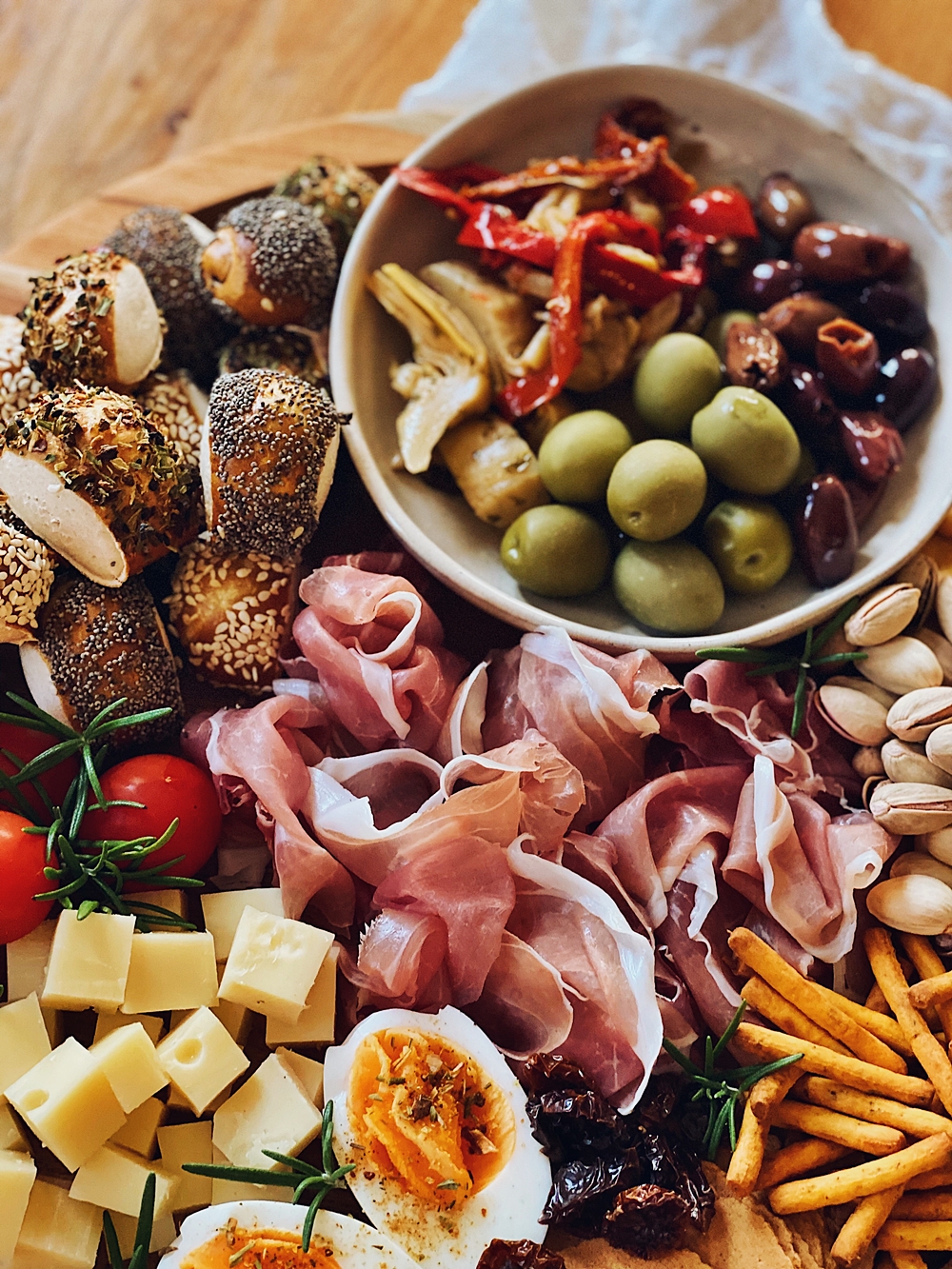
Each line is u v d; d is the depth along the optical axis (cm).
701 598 31
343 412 31
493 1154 27
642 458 30
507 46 42
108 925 27
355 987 29
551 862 29
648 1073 27
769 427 31
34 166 43
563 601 33
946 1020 28
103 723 29
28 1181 26
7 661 32
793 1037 28
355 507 34
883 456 32
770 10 42
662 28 42
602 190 35
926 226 34
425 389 33
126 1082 26
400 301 33
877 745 31
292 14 44
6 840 27
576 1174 26
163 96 43
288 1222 26
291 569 31
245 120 43
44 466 28
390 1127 27
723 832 30
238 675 31
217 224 38
